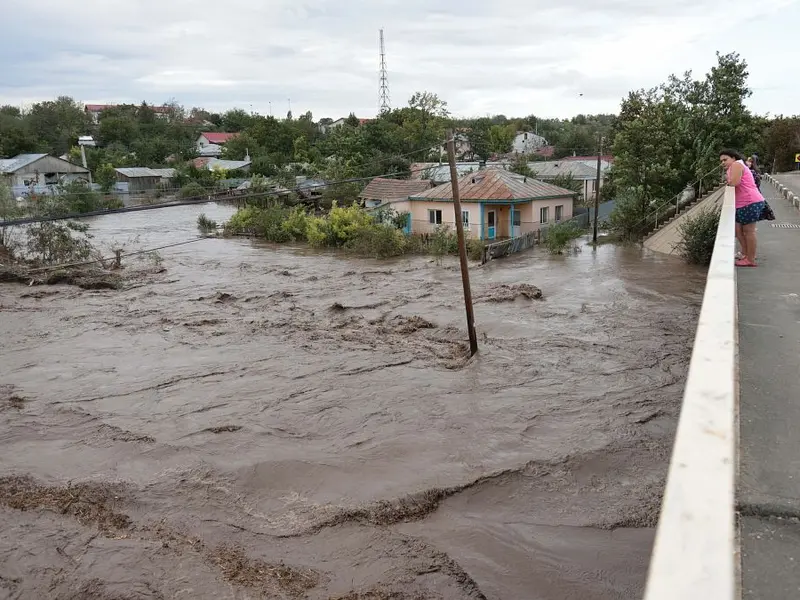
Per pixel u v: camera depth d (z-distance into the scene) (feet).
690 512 4.42
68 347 53.01
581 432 32.55
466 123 271.49
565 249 102.53
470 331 46.68
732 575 3.83
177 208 206.18
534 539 23.58
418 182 145.89
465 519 25.14
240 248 119.14
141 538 24.66
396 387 40.47
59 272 85.25
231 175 237.25
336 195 166.09
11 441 34.27
